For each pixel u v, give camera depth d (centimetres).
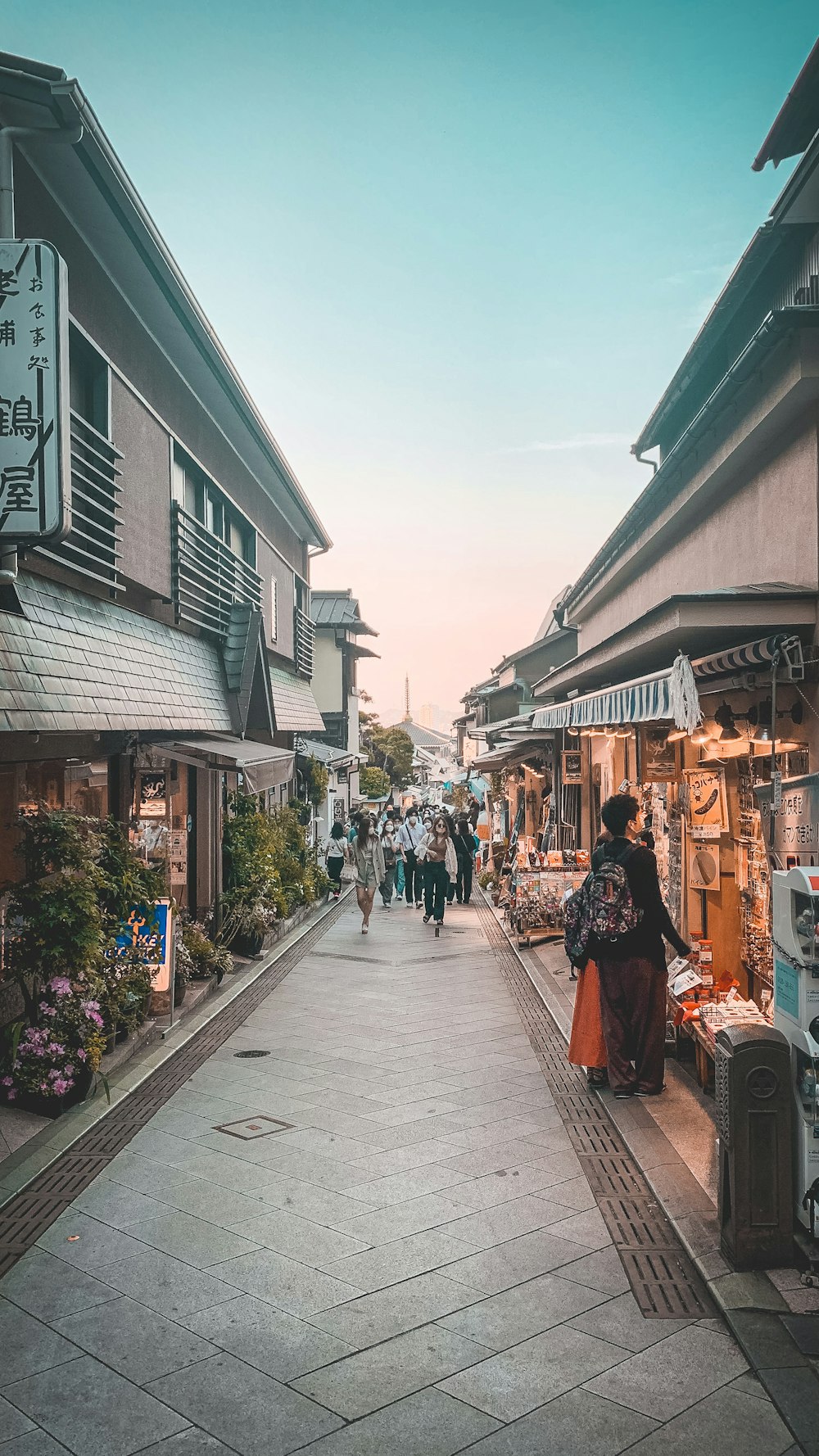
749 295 900
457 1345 402
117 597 1001
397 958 1412
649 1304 434
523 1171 587
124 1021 834
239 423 1448
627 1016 721
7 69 624
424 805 3562
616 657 880
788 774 699
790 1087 455
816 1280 438
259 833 1554
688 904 873
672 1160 584
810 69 709
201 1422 352
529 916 1463
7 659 642
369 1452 337
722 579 920
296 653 2175
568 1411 359
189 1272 463
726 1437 344
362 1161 603
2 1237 500
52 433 578
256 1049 882
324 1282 453
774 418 707
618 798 739
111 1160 609
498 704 3450
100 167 757
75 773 941
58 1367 386
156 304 1011
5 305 579
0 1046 704
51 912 702
